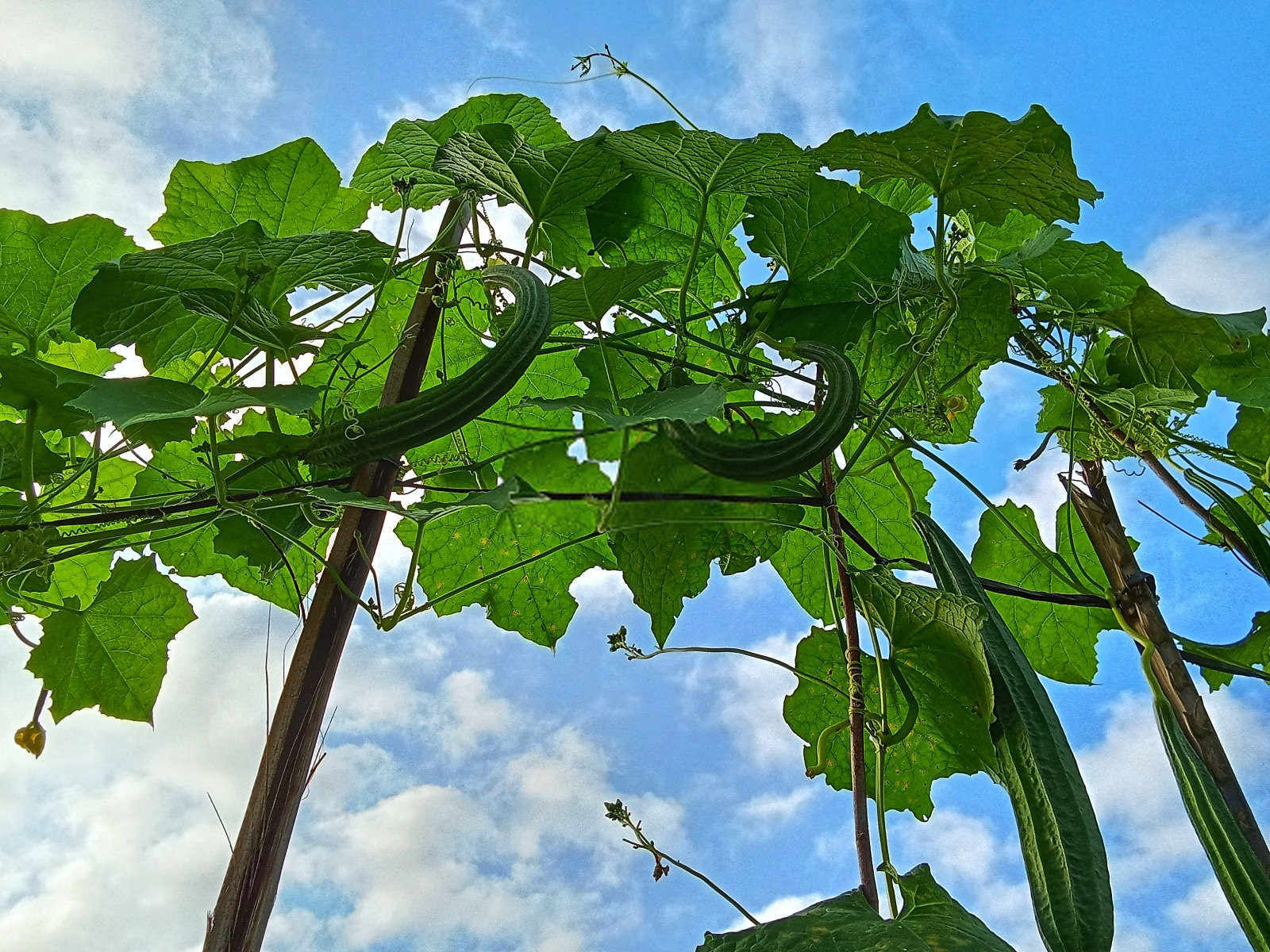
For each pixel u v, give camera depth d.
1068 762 1.36
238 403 1.16
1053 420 1.90
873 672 1.63
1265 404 1.74
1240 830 1.41
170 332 1.46
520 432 1.82
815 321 1.64
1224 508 1.72
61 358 1.78
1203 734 1.52
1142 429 1.74
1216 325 1.58
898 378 1.73
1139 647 1.65
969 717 1.56
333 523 1.48
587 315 1.43
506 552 1.85
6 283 1.49
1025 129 1.29
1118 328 1.67
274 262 1.35
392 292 1.77
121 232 1.51
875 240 1.60
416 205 1.78
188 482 1.64
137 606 1.63
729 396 1.81
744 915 1.33
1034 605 2.02
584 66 1.48
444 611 1.86
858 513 2.04
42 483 1.49
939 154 1.38
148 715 1.65
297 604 1.87
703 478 1.54
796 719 1.78
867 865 1.35
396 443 1.22
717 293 1.77
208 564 1.85
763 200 1.60
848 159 1.43
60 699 1.60
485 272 1.41
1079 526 2.00
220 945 1.15
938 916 1.23
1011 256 1.73
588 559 1.88
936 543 1.57
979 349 1.66
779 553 2.01
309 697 1.28
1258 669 1.79
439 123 1.68
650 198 1.68
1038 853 1.30
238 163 1.57
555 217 1.69
